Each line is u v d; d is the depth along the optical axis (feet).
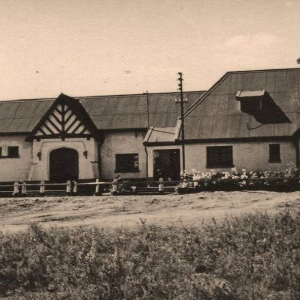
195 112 117.60
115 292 38.81
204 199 86.12
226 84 122.11
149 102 130.31
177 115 125.29
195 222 62.85
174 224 62.28
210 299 37.14
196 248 48.85
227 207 76.84
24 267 46.70
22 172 125.90
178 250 48.57
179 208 79.05
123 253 48.78
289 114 113.50
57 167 120.98
